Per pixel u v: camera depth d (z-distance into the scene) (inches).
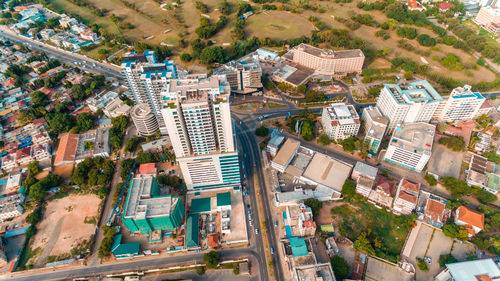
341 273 7470.5
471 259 7859.3
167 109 7317.9
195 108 7421.3
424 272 7716.5
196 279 7800.2
